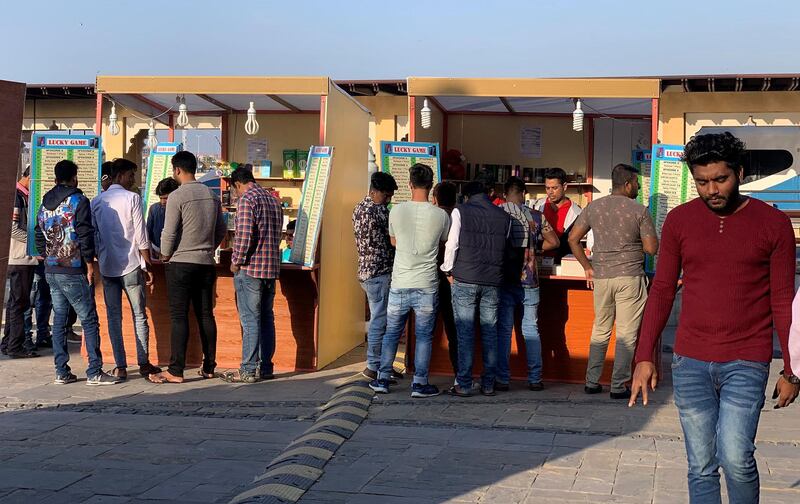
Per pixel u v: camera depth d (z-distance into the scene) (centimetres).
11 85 345
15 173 347
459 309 801
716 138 373
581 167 1224
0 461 586
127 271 849
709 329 382
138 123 1366
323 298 940
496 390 835
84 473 561
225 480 549
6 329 991
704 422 385
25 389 822
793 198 1198
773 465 576
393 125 1313
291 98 1093
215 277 878
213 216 862
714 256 380
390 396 805
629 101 1015
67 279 830
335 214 977
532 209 853
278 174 1241
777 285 375
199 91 929
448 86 912
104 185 945
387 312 816
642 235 790
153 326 946
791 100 1196
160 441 641
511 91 902
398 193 926
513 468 573
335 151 959
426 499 510
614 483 539
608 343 826
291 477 540
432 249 801
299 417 719
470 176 1214
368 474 560
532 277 832
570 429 682
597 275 800
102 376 847
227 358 937
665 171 863
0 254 345
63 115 1401
